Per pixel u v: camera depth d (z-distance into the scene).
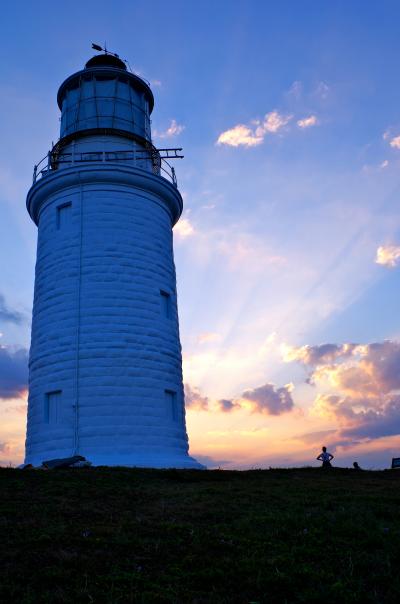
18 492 14.84
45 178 27.39
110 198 26.91
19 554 9.70
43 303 26.20
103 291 25.38
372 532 11.70
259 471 23.12
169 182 28.34
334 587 8.75
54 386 24.34
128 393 24.12
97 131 28.69
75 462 21.02
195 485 18.05
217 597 8.40
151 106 32.59
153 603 8.09
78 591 8.24
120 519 12.52
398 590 8.73
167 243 28.39
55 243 26.67
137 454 23.22
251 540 11.12
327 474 23.19
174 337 26.97
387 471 24.89
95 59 31.59
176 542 10.80
